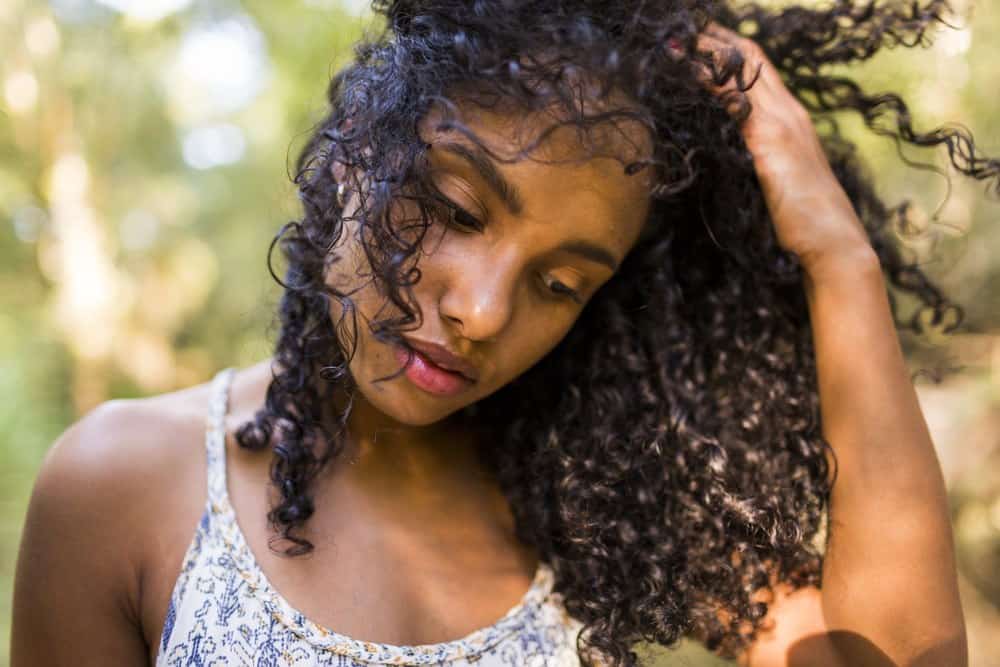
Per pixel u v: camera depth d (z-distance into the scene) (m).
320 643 0.85
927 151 2.25
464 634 0.92
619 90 0.83
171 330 5.08
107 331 4.73
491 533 1.01
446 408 0.85
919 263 1.27
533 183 0.78
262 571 0.87
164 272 5.07
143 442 0.91
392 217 0.80
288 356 0.93
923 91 2.30
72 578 0.88
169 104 4.72
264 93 4.49
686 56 0.90
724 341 1.07
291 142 1.01
